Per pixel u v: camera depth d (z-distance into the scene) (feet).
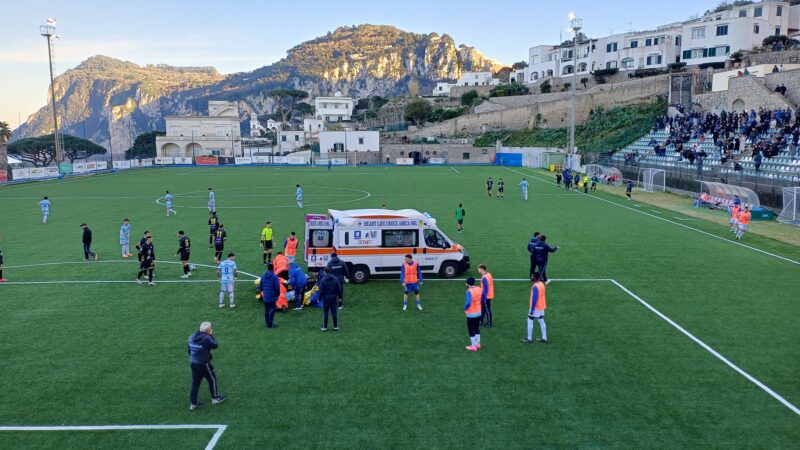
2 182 213.46
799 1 325.21
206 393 40.19
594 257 84.33
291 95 638.53
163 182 221.25
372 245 70.38
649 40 366.43
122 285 69.46
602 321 55.36
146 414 37.06
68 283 70.38
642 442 33.37
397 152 369.30
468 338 50.96
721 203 135.33
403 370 43.83
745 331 52.39
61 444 33.47
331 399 38.96
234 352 47.60
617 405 37.99
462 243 95.50
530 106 376.68
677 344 49.16
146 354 47.34
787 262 80.74
